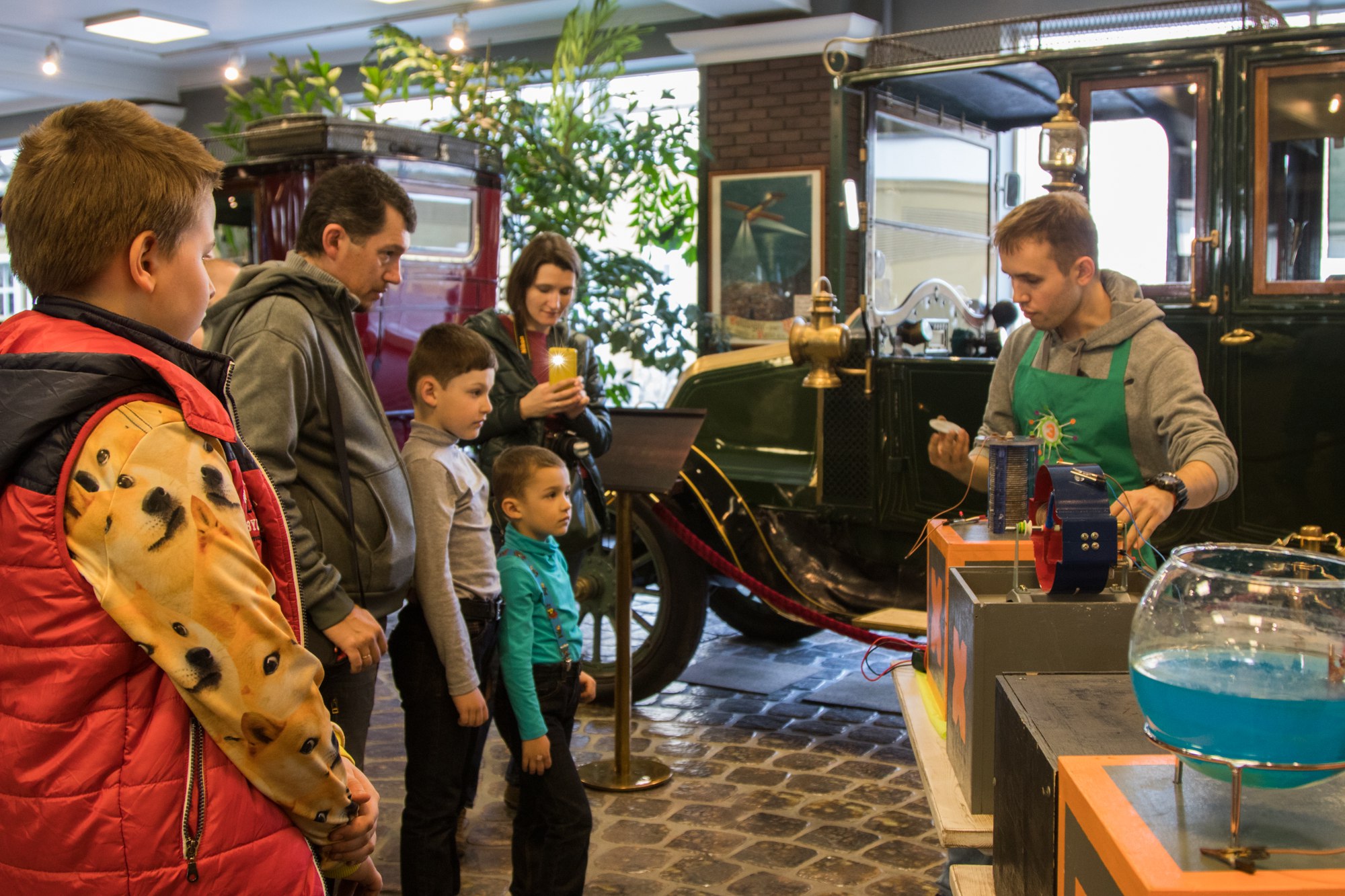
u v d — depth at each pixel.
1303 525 3.27
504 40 8.86
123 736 1.05
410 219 2.01
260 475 1.21
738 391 4.14
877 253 3.85
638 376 8.62
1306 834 0.86
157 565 1.02
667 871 2.69
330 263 1.95
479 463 3.09
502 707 2.38
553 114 7.14
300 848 1.16
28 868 1.05
